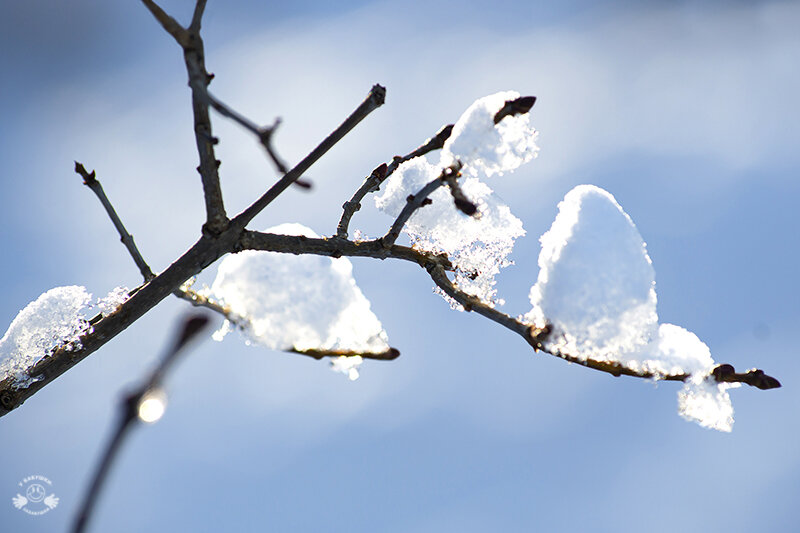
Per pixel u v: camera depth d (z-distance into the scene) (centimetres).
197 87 54
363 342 57
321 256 57
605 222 56
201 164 56
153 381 36
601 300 56
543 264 57
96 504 35
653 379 57
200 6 55
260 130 54
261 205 57
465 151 57
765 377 57
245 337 56
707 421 57
